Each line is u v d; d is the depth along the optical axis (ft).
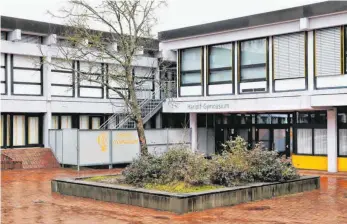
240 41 78.33
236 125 89.10
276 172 48.78
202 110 82.74
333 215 38.01
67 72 79.05
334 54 67.31
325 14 66.80
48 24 82.89
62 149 79.82
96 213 39.04
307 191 51.39
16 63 81.61
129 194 42.78
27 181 60.90
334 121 70.90
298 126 76.48
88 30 64.95
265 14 73.10
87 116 93.25
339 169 71.20
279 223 35.12
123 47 53.36
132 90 52.06
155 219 36.47
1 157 76.54
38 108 83.41
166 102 88.38
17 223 35.47
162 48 89.25
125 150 80.48
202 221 35.68
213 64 82.38
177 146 56.13
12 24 78.64
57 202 44.62
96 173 70.79
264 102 74.18
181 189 42.04
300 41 70.79
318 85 68.80
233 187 43.96
